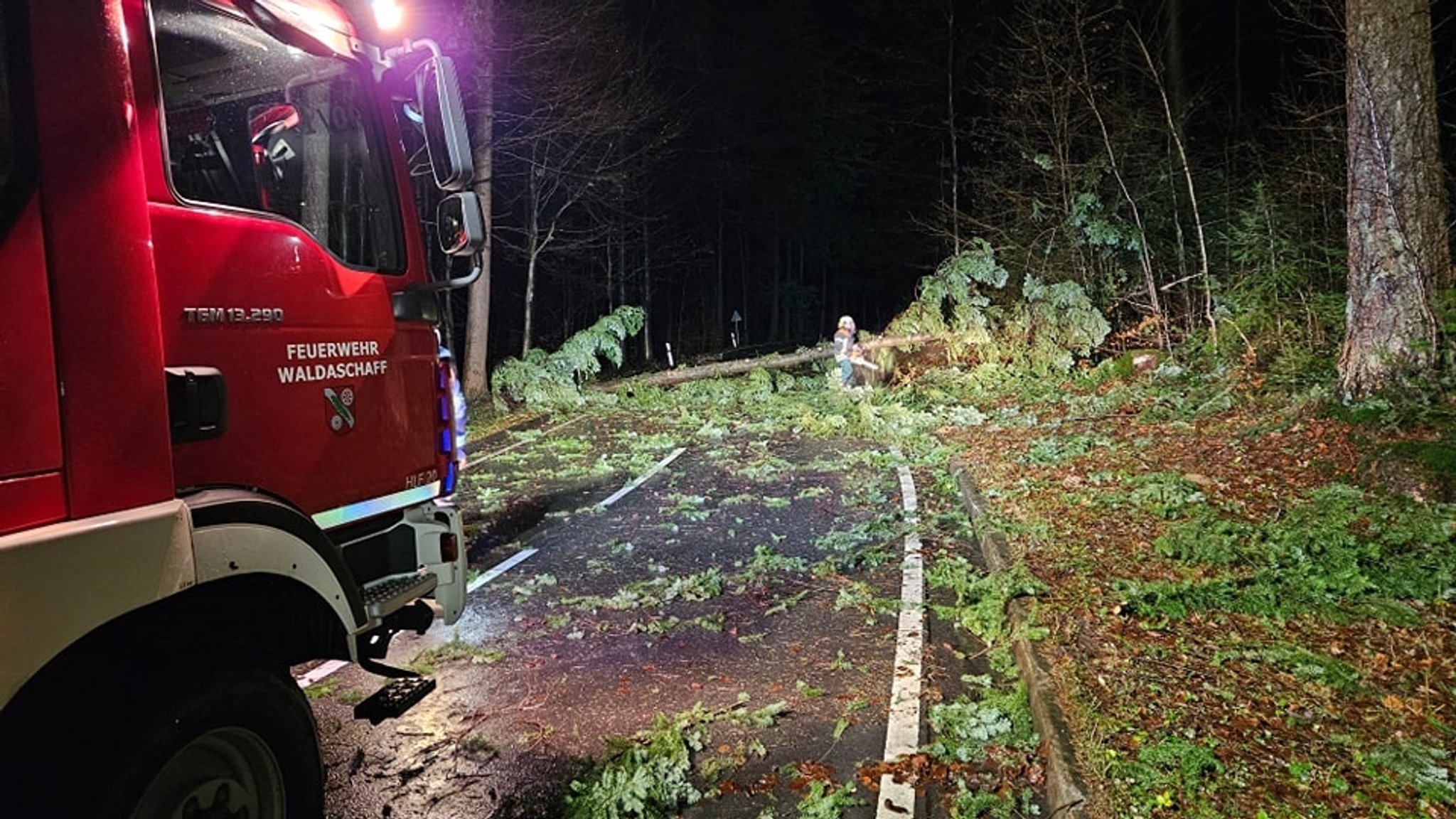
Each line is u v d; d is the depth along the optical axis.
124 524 2.55
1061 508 8.52
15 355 2.34
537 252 22.97
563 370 17.70
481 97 18.50
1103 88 17.59
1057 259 19.28
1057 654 5.13
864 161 39.38
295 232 3.55
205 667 2.83
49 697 2.61
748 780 4.24
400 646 6.03
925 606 6.48
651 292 37.94
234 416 3.22
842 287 50.25
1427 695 4.49
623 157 26.34
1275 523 7.18
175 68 3.15
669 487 10.93
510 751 4.60
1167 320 16.56
